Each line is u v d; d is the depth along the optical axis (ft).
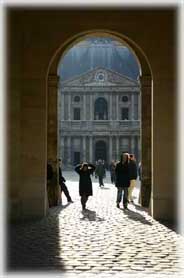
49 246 37.65
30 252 35.32
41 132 54.80
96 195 89.76
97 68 309.01
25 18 54.70
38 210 54.49
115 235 42.88
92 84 307.78
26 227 47.37
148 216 56.03
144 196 67.92
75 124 306.76
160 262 32.19
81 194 63.46
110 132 306.35
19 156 54.34
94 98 308.60
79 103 308.60
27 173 54.54
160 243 39.09
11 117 54.29
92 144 306.96
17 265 31.07
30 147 54.65
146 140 68.74
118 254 34.76
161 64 54.65
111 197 84.69
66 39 54.95
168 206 53.93
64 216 55.93
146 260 32.81
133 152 306.76
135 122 306.96
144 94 68.74
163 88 54.49
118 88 307.99
